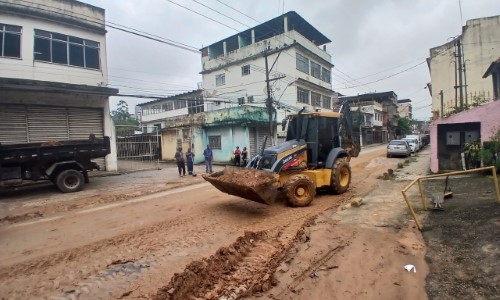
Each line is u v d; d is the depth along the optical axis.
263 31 35.72
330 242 5.72
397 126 68.12
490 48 26.31
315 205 8.66
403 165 17.67
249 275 4.61
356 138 12.60
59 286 4.47
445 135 13.11
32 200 10.86
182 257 5.36
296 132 10.02
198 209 8.78
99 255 5.59
